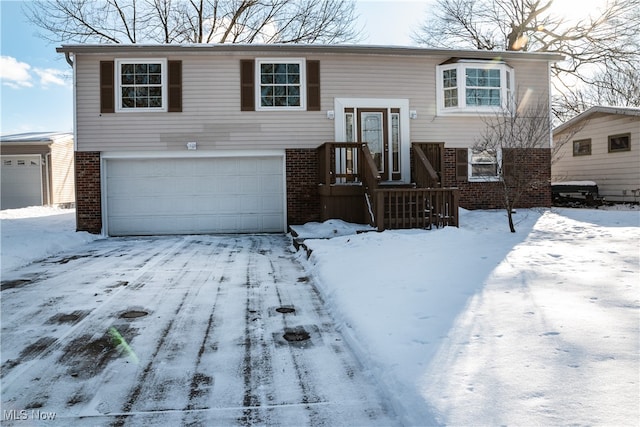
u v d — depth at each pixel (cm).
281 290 675
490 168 1439
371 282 621
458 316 461
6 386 370
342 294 590
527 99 1469
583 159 1869
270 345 458
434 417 281
